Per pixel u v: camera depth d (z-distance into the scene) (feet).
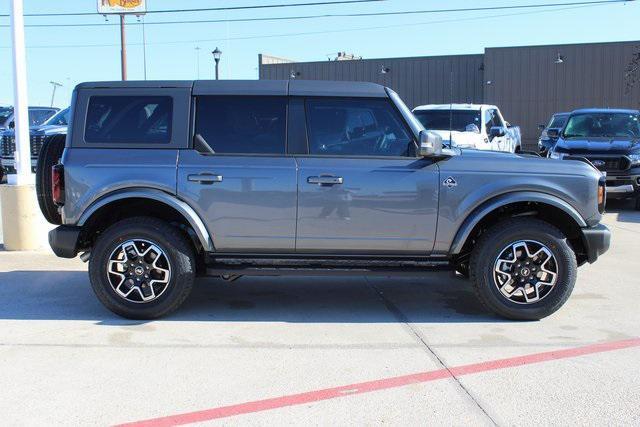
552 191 18.12
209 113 18.43
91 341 16.67
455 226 18.17
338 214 18.04
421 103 110.11
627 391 13.53
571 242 19.49
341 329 17.90
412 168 18.08
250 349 16.16
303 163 18.06
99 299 18.35
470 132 40.63
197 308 19.95
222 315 19.21
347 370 14.74
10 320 18.48
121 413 12.47
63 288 22.18
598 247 18.45
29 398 13.14
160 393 13.42
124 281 18.26
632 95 96.32
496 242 18.07
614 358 15.52
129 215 19.13
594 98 98.12
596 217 18.48
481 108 43.86
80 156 18.13
